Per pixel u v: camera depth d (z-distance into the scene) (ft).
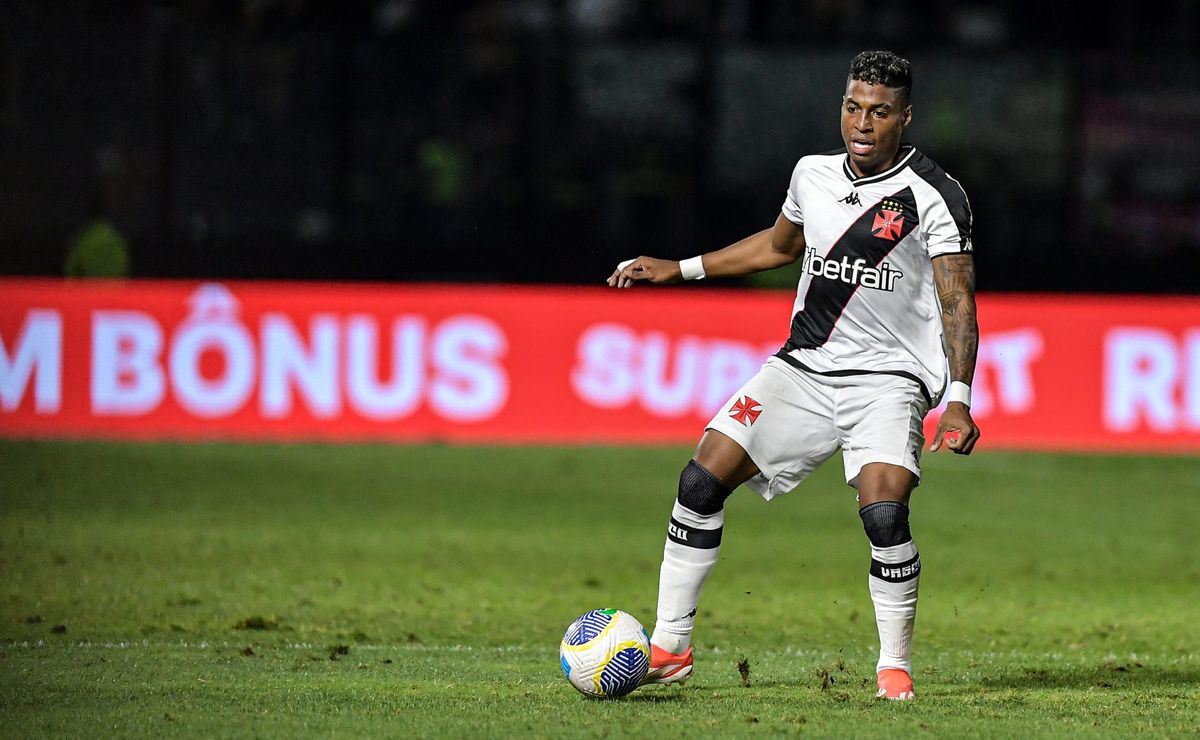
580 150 237.45
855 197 64.59
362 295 170.30
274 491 142.72
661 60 237.04
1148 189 239.50
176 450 161.38
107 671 70.33
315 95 230.27
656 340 171.73
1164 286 237.25
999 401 171.73
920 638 88.84
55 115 222.28
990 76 239.30
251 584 102.42
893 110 63.41
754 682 70.49
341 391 170.09
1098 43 248.73
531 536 125.59
